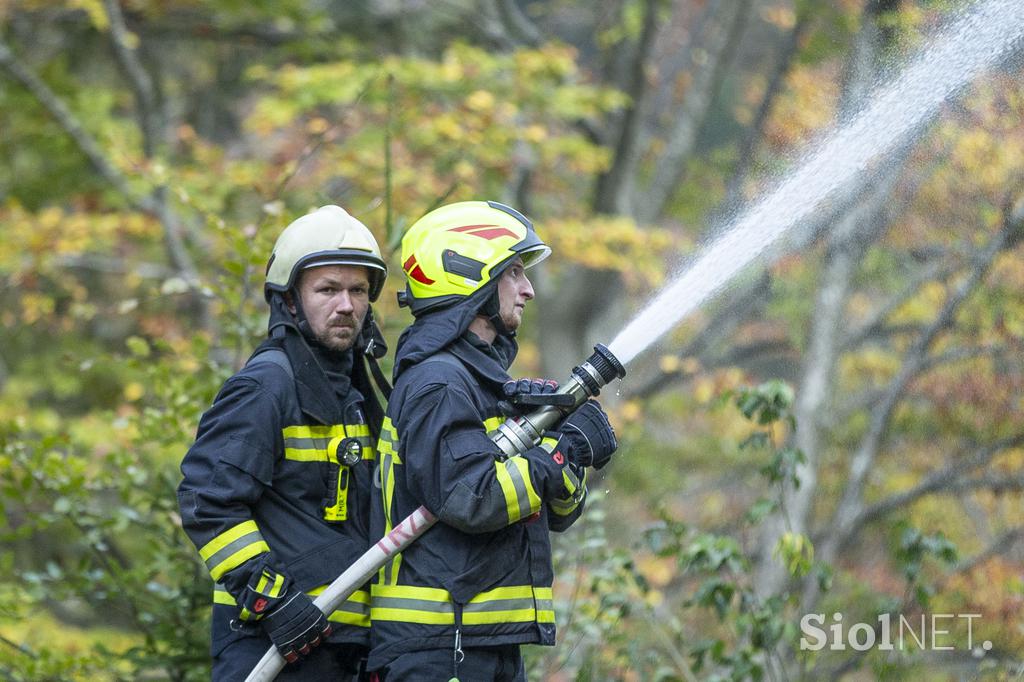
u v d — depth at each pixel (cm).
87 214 2405
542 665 1098
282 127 2212
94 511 1048
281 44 2592
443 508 652
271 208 1064
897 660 1188
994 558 1630
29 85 2341
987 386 1831
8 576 1202
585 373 697
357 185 2005
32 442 1048
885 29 1402
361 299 720
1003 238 1722
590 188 2773
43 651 1038
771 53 3033
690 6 3008
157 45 3141
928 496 1923
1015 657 1435
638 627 1394
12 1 2416
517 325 726
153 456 1138
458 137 1959
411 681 665
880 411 1894
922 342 1862
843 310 1988
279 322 709
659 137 3055
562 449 673
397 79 2047
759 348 2372
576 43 3294
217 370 1081
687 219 2752
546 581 697
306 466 697
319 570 688
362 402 735
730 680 1030
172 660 993
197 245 2233
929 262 1902
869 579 1823
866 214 1781
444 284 699
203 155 2169
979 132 1535
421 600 671
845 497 1861
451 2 2762
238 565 666
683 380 2356
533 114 2314
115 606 1066
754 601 1061
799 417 1938
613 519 2055
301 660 696
